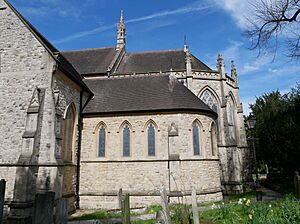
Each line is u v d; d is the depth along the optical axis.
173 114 22.36
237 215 10.50
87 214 17.88
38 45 18.42
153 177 21.30
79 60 36.50
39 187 16.22
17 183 15.30
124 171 21.77
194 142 22.42
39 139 16.81
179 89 24.80
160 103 22.97
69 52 39.47
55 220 5.16
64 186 19.31
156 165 21.48
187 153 21.62
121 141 22.59
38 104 17.03
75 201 21.08
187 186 20.92
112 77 29.05
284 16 15.60
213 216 11.38
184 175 21.14
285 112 31.19
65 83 20.12
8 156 16.80
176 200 19.75
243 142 33.25
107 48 39.34
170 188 20.44
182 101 23.05
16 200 15.06
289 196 15.08
